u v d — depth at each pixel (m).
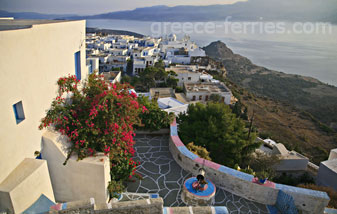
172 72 56.72
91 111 7.29
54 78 7.64
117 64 71.75
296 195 7.97
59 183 7.52
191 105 13.83
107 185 7.55
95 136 7.67
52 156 7.23
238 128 12.73
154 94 43.31
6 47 5.44
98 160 7.28
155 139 12.09
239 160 12.30
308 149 36.16
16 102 5.89
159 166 9.91
